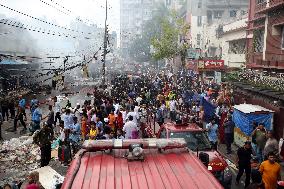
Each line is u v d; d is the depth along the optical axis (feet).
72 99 106.63
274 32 70.23
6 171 40.93
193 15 206.90
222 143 56.34
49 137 42.19
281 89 52.16
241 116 51.75
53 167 40.88
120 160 15.96
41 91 119.24
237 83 69.05
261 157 43.52
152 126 67.15
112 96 90.12
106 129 44.27
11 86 101.60
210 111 61.26
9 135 60.08
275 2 69.26
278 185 27.81
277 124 49.80
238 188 36.52
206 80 113.70
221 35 141.79
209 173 14.20
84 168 14.93
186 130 36.14
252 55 85.20
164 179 13.64
